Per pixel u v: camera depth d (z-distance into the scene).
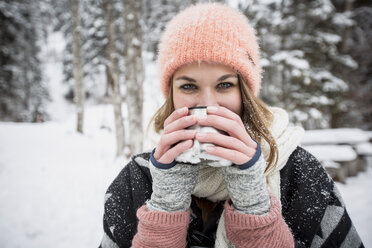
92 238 3.89
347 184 5.34
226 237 0.85
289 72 8.45
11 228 4.18
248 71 0.98
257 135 1.02
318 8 7.98
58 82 39.38
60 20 48.50
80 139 11.93
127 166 1.26
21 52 18.25
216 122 0.74
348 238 0.96
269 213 0.76
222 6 1.06
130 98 6.75
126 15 6.82
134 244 0.86
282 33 8.68
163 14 24.78
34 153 9.00
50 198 5.30
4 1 16.55
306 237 0.94
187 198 0.85
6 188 5.83
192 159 0.73
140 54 6.86
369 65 10.55
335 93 8.32
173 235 0.80
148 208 0.85
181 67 0.98
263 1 9.03
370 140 7.88
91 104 27.97
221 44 0.92
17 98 18.06
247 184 0.75
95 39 25.53
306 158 1.06
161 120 1.28
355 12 10.05
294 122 8.09
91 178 6.43
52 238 3.92
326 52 8.41
